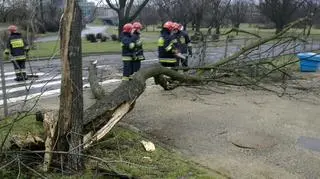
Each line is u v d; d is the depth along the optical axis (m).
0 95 9.79
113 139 5.79
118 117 5.57
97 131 5.38
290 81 11.99
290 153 6.10
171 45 10.73
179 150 6.09
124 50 10.81
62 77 4.74
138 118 7.67
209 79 8.82
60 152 4.50
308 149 6.27
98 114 5.43
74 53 4.73
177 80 8.25
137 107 8.47
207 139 6.62
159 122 7.45
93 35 35.16
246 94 9.98
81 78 4.86
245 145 6.37
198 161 5.68
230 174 5.30
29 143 4.92
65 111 4.77
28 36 5.85
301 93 10.40
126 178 4.76
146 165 5.30
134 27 10.88
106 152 5.59
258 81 9.48
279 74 11.08
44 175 4.69
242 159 5.83
